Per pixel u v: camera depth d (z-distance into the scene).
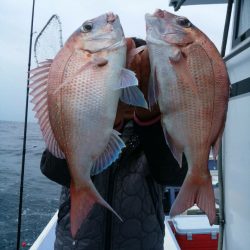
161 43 0.56
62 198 0.80
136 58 0.60
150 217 0.77
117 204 0.76
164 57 0.56
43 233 1.36
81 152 0.56
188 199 0.56
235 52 0.88
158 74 0.56
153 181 0.79
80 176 0.56
